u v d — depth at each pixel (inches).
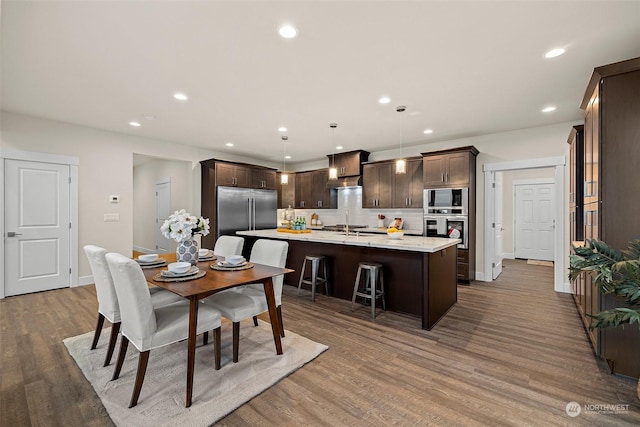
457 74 108.8
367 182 242.4
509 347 101.2
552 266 254.2
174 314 81.1
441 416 67.6
